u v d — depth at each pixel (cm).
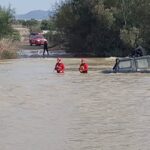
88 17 6234
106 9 6078
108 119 2016
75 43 6372
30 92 2889
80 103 2445
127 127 1858
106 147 1569
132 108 2266
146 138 1678
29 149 1560
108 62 5091
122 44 5981
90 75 3816
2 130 1842
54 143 1636
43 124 1942
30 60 5391
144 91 2862
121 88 3016
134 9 6000
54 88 3061
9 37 6694
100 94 2761
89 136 1727
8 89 3038
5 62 5162
